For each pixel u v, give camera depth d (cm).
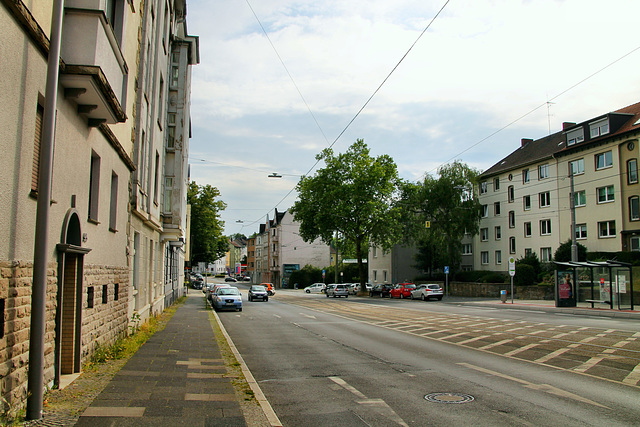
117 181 1063
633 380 811
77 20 686
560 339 1333
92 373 796
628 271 2544
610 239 3706
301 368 966
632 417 596
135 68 1224
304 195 5297
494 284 4138
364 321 2067
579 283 3027
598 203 3825
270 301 4144
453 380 827
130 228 1257
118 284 1101
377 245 5175
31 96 565
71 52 679
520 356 1068
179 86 2483
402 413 626
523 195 4716
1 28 481
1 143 490
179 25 2589
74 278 772
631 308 2450
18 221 538
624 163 3597
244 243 16362
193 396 676
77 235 768
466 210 5006
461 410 635
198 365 927
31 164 573
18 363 535
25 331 555
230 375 841
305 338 1480
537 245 4503
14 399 523
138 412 582
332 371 932
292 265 8900
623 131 3581
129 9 1053
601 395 708
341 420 597
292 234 8988
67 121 696
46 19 617
